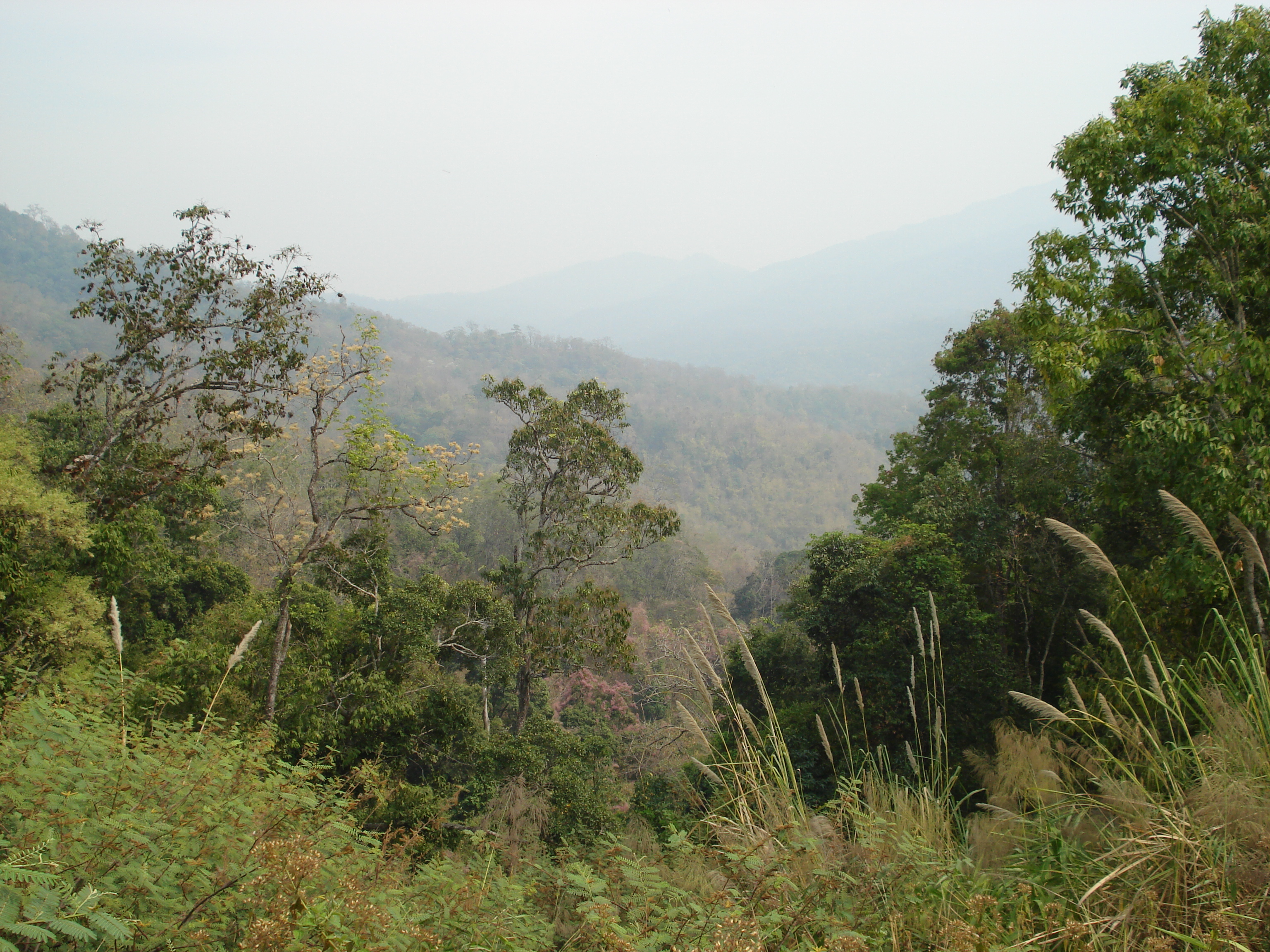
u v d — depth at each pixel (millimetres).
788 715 16422
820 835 3854
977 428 21641
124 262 15992
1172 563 8570
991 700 14266
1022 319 10852
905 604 15156
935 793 4859
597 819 14680
